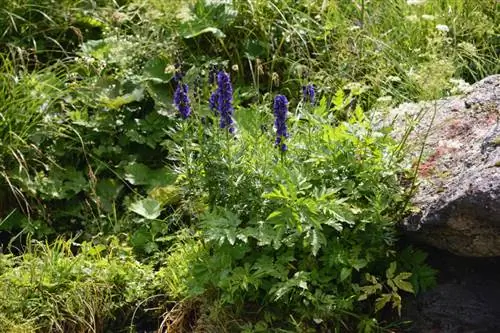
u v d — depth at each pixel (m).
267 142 1.58
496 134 1.51
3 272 1.64
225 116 1.51
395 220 1.52
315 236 1.43
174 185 1.85
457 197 1.40
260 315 1.52
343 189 1.54
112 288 1.64
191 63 2.14
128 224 1.84
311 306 1.49
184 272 1.60
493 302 1.48
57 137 1.95
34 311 1.57
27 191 1.86
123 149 1.99
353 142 1.54
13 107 1.89
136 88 2.02
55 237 1.86
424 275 1.52
